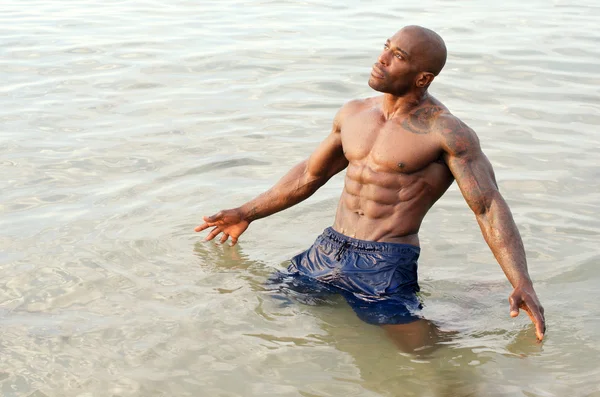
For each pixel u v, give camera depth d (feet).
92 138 25.99
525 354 15.47
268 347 15.60
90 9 45.09
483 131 26.71
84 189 22.34
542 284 18.01
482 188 16.39
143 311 16.71
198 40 37.73
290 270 18.31
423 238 20.15
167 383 14.43
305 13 43.19
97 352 15.28
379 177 17.31
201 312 16.71
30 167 23.63
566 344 15.79
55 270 18.16
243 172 23.62
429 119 17.07
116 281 17.81
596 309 16.98
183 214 21.06
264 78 32.17
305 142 25.82
